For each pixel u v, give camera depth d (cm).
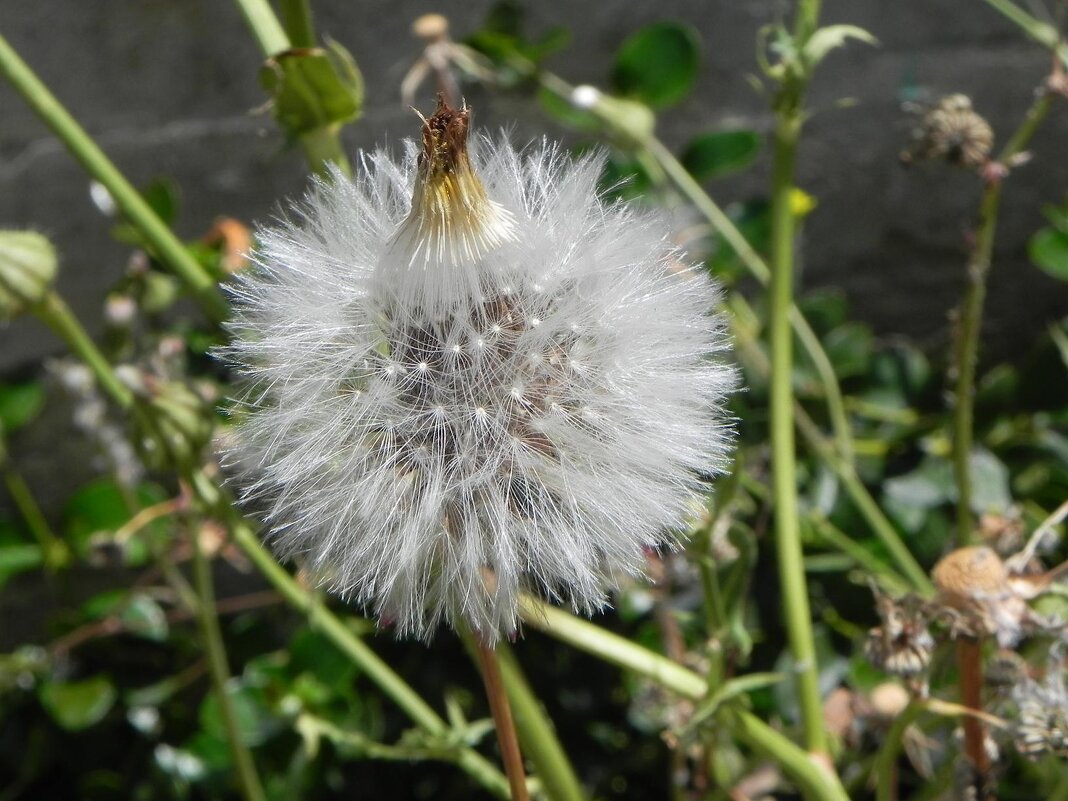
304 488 9
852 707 15
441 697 21
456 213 9
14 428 22
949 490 19
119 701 22
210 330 21
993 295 24
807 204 20
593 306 10
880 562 18
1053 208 21
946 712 11
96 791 22
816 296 21
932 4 22
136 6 21
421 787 22
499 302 10
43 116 13
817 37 12
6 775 23
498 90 21
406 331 10
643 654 12
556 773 13
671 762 19
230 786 20
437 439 10
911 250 23
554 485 10
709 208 18
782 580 13
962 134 14
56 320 13
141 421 13
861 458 20
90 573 23
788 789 16
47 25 21
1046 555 17
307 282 10
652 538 9
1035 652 12
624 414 10
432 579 10
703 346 10
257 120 21
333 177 11
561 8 21
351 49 21
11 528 23
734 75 22
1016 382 20
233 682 19
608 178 20
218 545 19
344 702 19
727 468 11
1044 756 13
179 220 22
